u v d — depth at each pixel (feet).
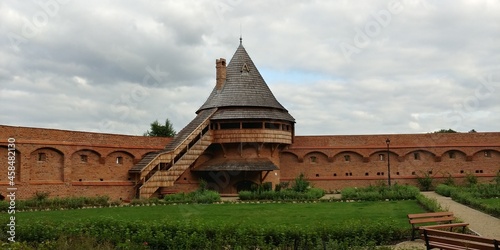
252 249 46.88
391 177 153.17
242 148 144.56
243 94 148.25
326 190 153.17
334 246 45.03
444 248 42.27
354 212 84.02
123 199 127.54
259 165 139.64
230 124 147.33
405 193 114.62
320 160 155.53
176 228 49.88
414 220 56.90
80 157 123.34
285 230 49.32
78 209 93.71
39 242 49.93
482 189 115.44
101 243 46.42
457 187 127.54
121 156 133.69
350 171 154.51
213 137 143.84
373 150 154.10
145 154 139.64
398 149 153.79
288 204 103.30
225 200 115.44
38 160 113.29
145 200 109.70
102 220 52.90
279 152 153.89
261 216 79.00
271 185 134.82
